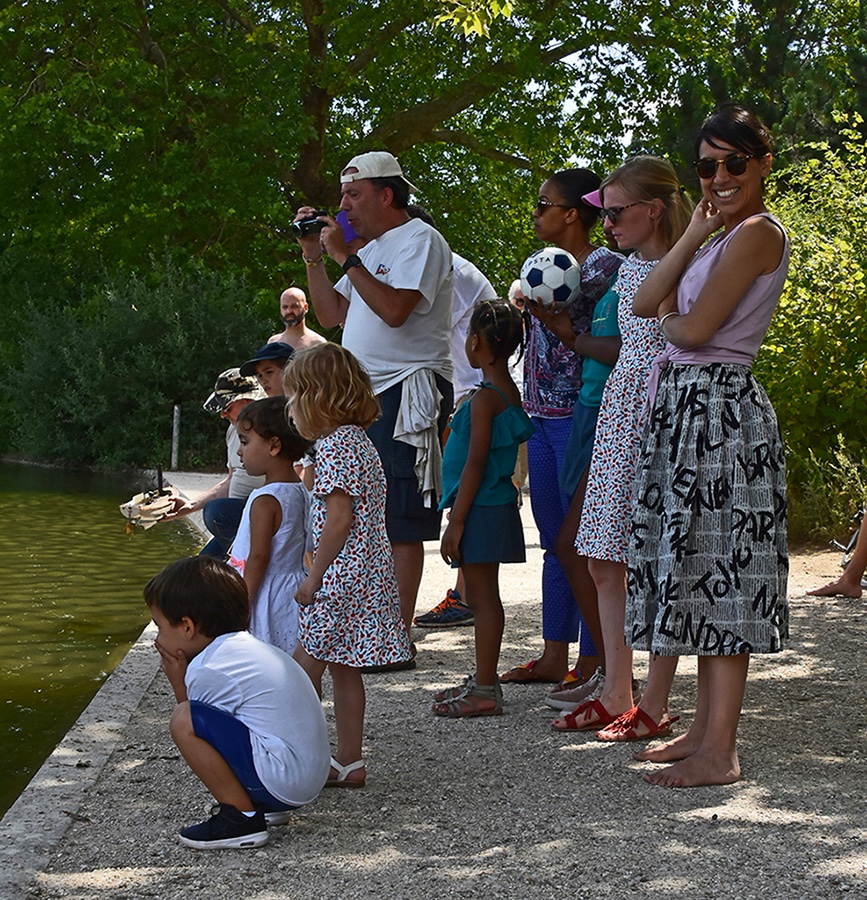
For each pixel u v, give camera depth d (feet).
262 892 10.27
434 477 19.97
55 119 71.26
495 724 15.72
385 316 19.07
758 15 84.89
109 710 16.16
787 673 18.13
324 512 13.32
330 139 82.79
